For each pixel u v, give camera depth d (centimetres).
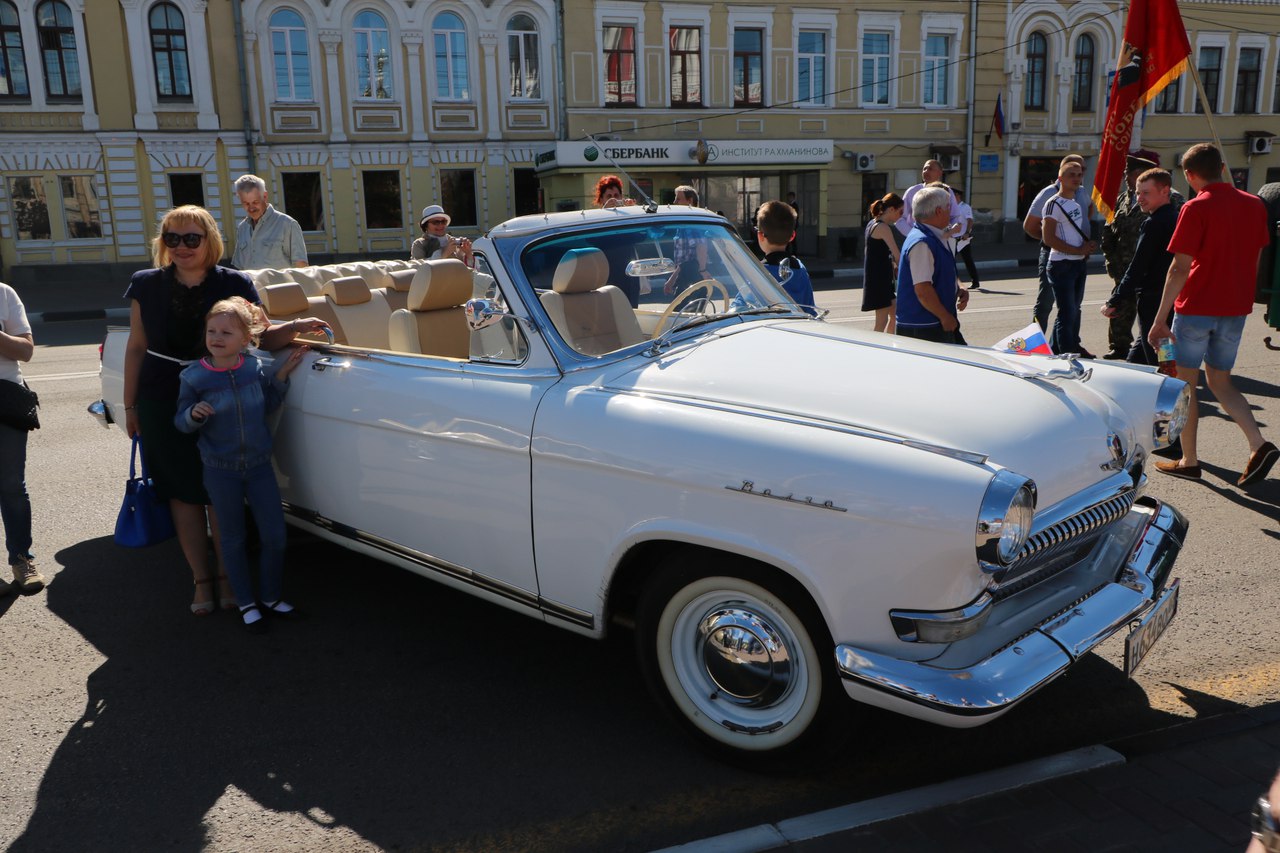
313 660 379
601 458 297
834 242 2783
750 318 377
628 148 2469
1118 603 286
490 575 342
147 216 2325
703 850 254
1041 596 288
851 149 2742
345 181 2438
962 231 1152
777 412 284
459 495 343
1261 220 521
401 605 430
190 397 379
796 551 262
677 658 303
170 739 323
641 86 2575
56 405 863
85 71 2223
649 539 291
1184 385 345
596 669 368
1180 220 525
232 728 330
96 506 576
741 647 287
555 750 312
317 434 399
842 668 257
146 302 389
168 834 274
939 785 280
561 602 322
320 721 333
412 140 2453
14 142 2208
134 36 2233
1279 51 3061
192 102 2305
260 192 696
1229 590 416
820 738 278
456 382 346
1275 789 130
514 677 362
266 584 411
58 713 341
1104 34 2877
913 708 248
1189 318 530
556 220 362
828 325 380
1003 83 2830
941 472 249
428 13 2406
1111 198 699
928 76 2780
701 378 311
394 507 371
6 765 309
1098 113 2936
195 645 394
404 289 553
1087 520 288
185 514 412
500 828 273
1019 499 245
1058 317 843
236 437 383
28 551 452
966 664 254
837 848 254
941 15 2736
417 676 364
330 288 516
